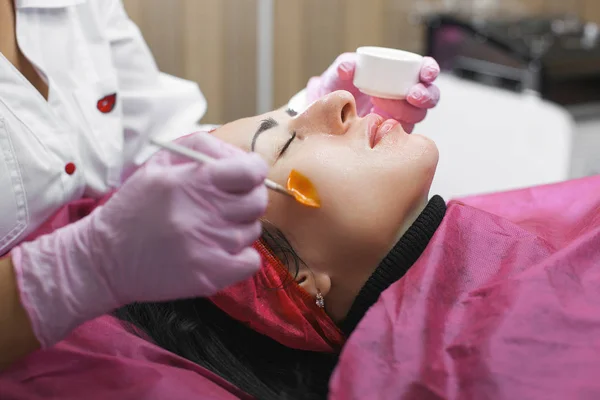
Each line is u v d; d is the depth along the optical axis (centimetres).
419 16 298
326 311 112
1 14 127
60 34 138
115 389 93
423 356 89
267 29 274
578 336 89
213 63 271
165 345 108
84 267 84
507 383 85
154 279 82
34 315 85
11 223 119
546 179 215
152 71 164
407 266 105
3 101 121
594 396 84
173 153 83
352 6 288
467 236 106
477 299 97
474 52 265
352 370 88
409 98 126
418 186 108
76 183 131
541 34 266
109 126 142
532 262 102
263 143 110
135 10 251
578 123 243
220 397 94
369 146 108
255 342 110
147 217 79
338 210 103
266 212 107
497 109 225
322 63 290
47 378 95
